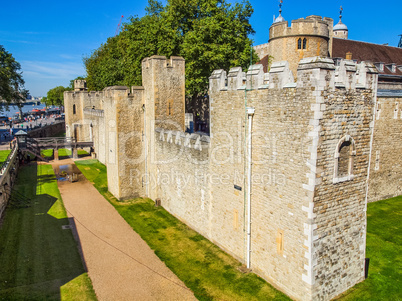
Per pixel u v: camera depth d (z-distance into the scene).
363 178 12.63
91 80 60.84
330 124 11.09
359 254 12.99
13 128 59.16
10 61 44.88
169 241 17.16
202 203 17.52
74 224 19.30
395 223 19.30
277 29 31.30
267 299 12.20
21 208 21.77
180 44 30.20
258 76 12.95
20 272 14.11
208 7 29.88
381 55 40.97
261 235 13.55
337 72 11.70
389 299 12.12
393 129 23.53
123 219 20.11
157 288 13.08
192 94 31.30
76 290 12.88
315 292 11.54
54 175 30.91
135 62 33.00
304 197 11.33
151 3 40.03
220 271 14.21
